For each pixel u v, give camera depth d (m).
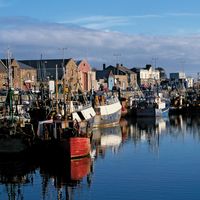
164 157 59.12
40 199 39.94
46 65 163.00
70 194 41.09
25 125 61.19
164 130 96.06
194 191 41.06
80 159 55.50
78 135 56.66
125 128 101.44
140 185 43.53
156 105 133.25
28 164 54.12
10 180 46.72
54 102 84.19
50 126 58.09
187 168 51.41
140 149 66.69
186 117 136.88
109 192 41.28
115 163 54.78
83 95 100.31
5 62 147.38
